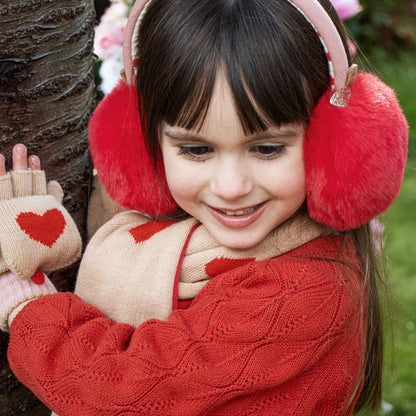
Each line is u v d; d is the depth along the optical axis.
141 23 1.23
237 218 1.23
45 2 1.37
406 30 7.09
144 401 1.15
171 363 1.16
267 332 1.18
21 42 1.35
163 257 1.35
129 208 1.40
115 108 1.33
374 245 1.53
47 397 1.20
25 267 1.30
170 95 1.13
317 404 1.23
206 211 1.27
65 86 1.47
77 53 1.49
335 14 1.26
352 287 1.28
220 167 1.17
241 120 1.10
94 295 1.39
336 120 1.13
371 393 1.64
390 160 1.15
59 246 1.36
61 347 1.23
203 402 1.15
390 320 1.59
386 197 1.17
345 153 1.12
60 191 1.48
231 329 1.18
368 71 1.48
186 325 1.21
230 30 1.10
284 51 1.10
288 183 1.17
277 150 1.16
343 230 1.24
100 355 1.19
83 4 1.49
